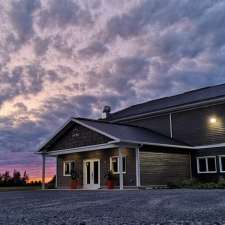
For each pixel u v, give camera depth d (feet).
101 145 55.11
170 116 69.46
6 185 88.69
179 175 61.36
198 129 64.34
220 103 61.57
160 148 59.31
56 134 64.85
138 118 75.51
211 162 61.52
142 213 16.37
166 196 29.78
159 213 16.12
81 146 60.85
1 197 37.96
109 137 53.78
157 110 70.28
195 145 64.34
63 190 59.11
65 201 27.78
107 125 63.31
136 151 55.16
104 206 21.31
